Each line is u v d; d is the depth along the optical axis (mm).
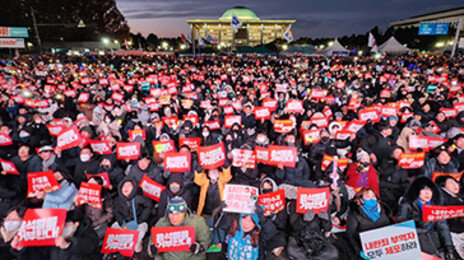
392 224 3484
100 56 42719
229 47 70250
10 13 57188
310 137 6109
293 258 3416
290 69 25906
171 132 7391
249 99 11023
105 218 3850
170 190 4246
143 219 4188
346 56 45031
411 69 24641
